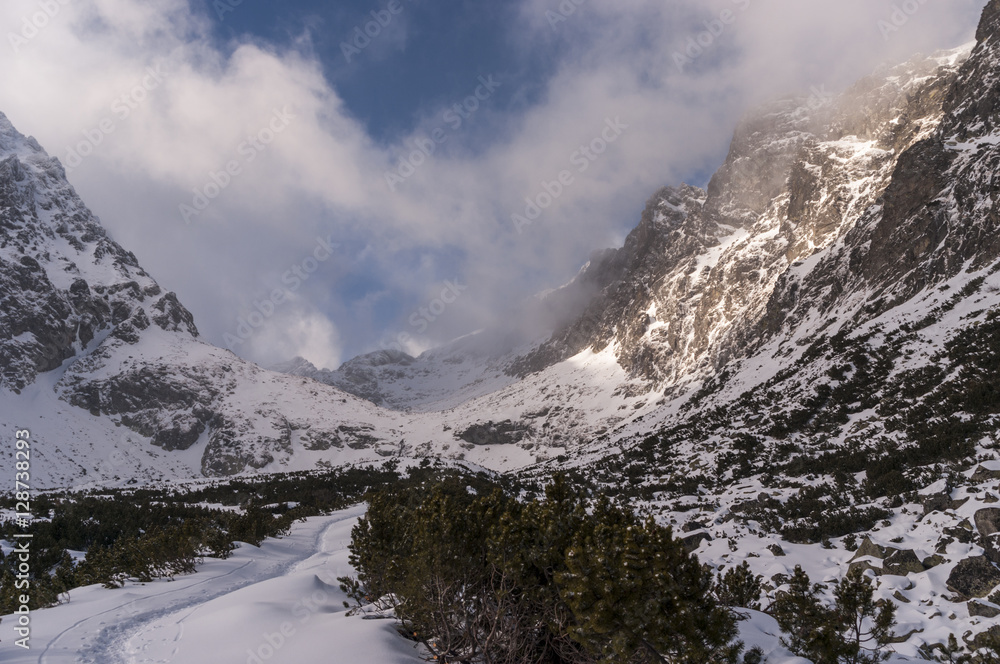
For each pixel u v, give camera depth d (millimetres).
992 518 12766
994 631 9781
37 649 9367
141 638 10016
